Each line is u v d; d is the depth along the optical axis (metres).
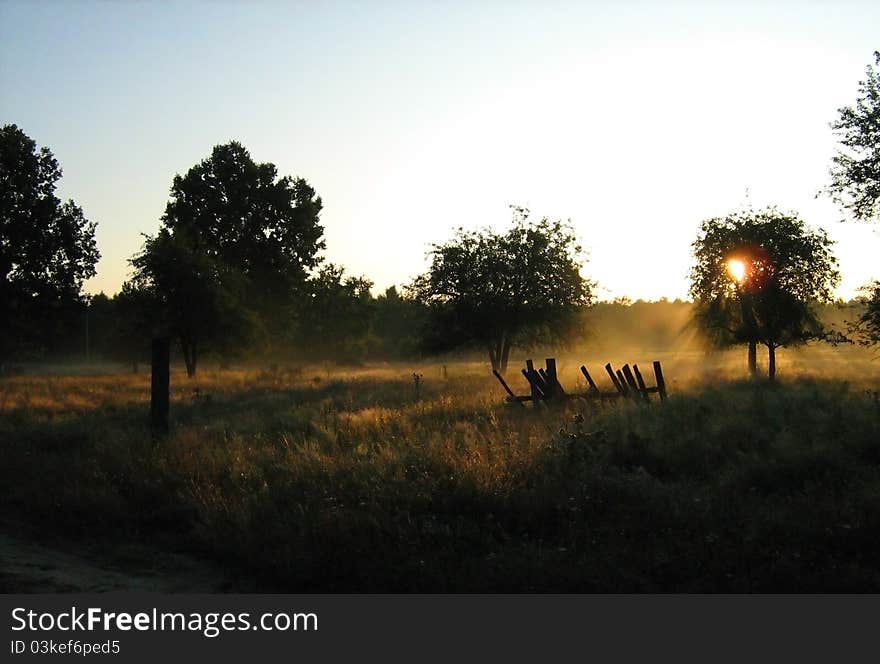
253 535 7.36
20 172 51.28
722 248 29.98
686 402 15.39
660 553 6.48
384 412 16.05
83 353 103.38
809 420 12.45
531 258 40.53
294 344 84.06
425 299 41.94
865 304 19.97
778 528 7.02
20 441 13.68
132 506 9.23
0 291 49.91
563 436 10.56
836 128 21.80
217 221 66.81
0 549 7.83
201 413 20.16
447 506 7.98
